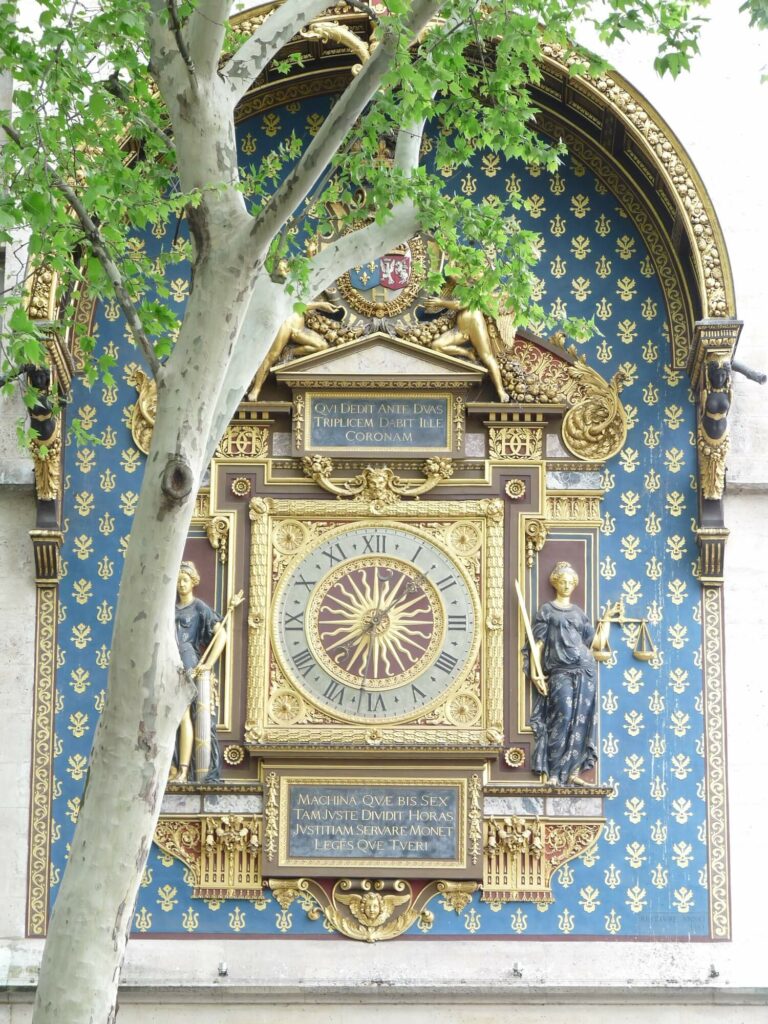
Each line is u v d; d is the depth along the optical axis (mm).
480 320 20703
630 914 19906
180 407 15867
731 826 20047
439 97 21672
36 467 20188
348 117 16047
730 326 19859
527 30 17516
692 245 20328
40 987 15586
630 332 20969
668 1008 19578
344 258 17625
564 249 21172
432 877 19906
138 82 17516
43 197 16344
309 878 19938
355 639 20375
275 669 20344
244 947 19797
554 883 19984
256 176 18359
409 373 20625
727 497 20562
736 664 20312
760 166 20781
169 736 15820
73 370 20797
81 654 20328
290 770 20141
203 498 20625
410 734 20141
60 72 16922
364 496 20625
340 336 20734
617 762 20203
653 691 20312
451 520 20594
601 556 20578
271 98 21469
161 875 19969
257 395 20703
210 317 15969
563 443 20750
